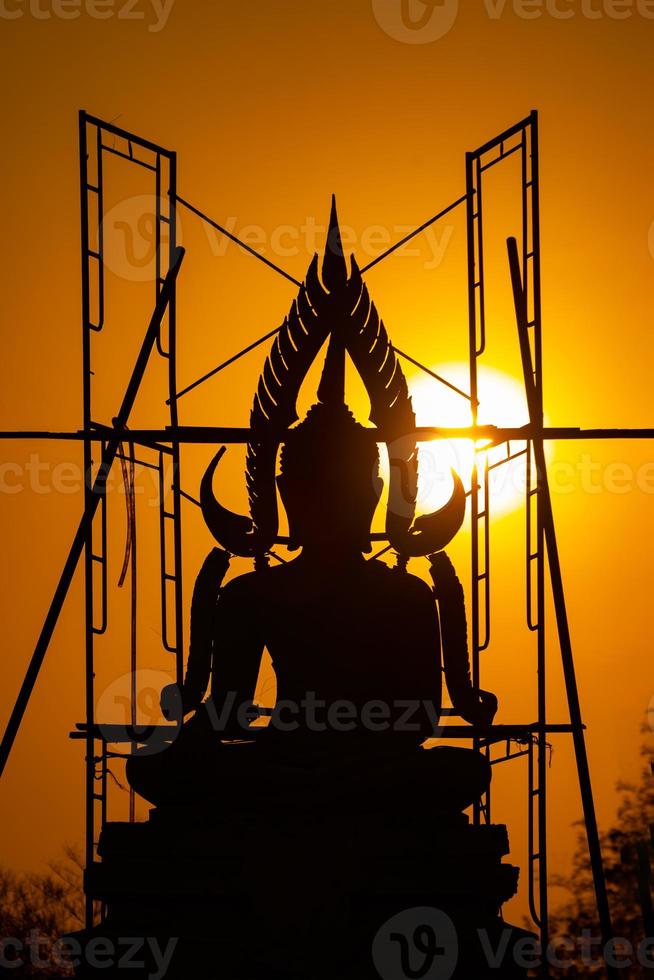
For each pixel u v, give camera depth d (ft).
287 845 81.71
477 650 104.83
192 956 80.69
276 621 87.86
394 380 91.71
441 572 89.71
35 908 147.43
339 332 91.45
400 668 87.20
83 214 104.68
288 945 80.02
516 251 99.40
